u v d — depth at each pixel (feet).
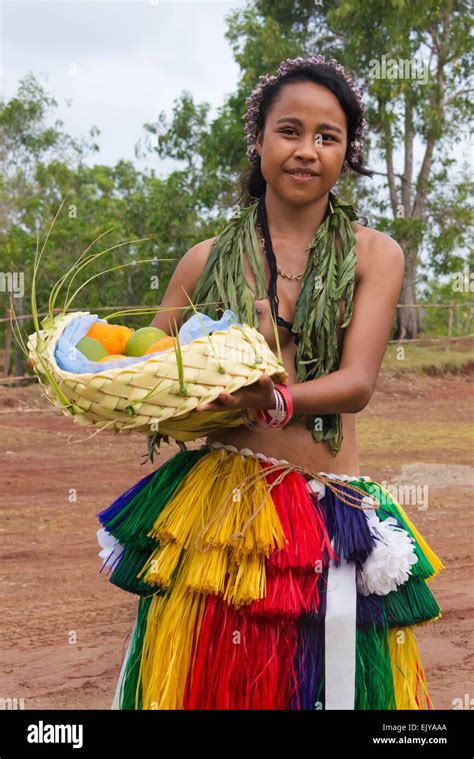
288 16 75.97
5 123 88.07
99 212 79.82
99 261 65.82
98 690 14.05
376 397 54.49
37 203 82.07
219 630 8.78
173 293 10.19
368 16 68.28
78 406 8.07
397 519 9.63
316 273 9.38
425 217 77.30
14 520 25.26
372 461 36.11
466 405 53.21
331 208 9.63
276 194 9.59
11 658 15.37
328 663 8.77
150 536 9.18
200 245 10.19
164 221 67.82
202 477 9.20
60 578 20.12
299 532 8.82
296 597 8.61
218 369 7.95
